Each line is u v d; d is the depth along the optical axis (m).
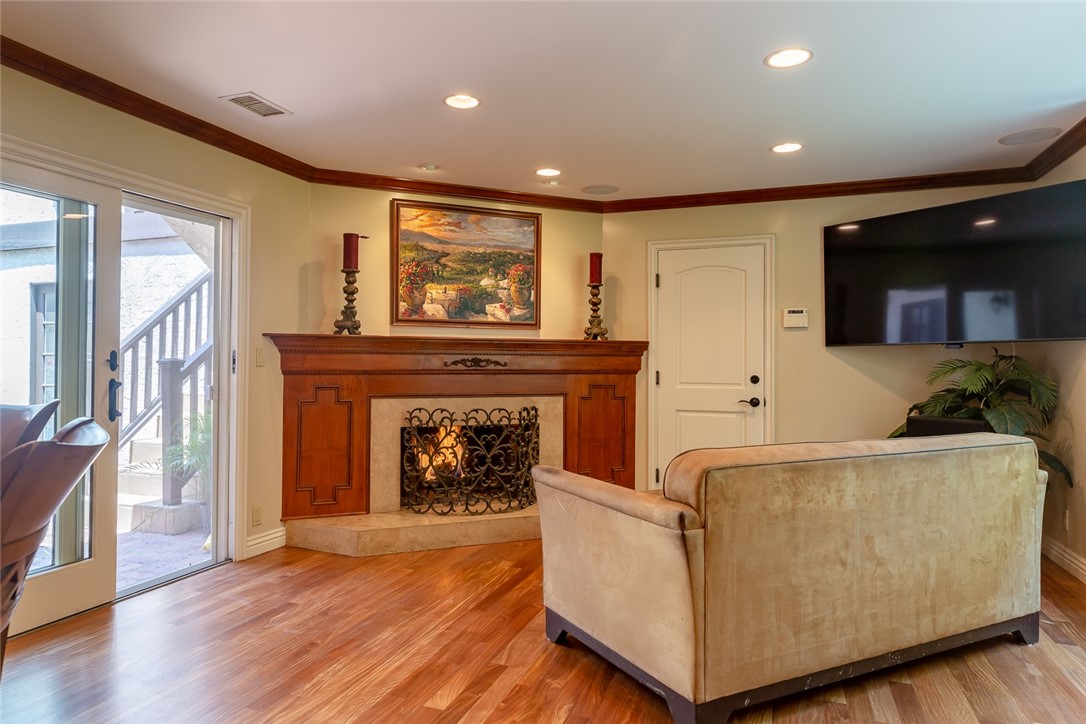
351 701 2.07
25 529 0.62
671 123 3.23
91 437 0.71
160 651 2.41
